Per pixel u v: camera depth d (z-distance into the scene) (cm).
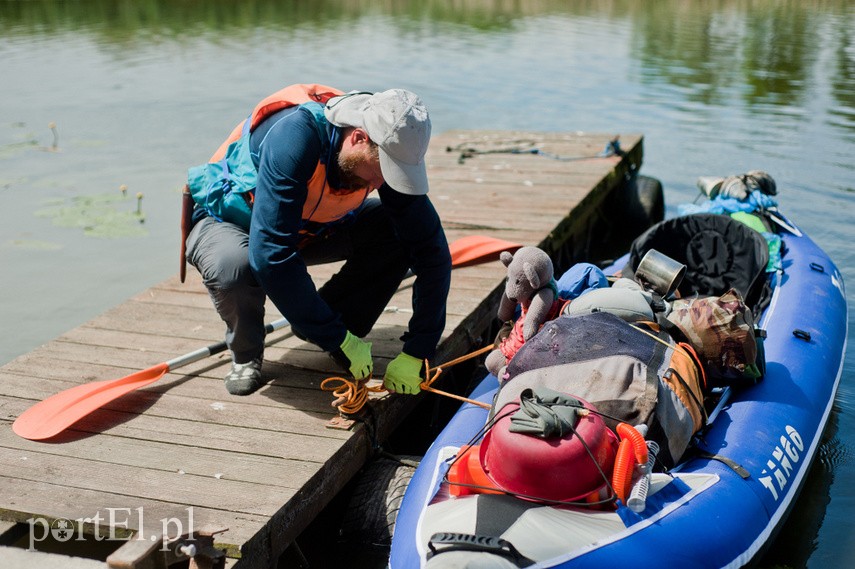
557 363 289
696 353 323
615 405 275
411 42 1588
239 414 332
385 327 409
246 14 2067
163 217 706
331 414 331
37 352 384
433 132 949
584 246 681
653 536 251
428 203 313
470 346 431
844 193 717
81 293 566
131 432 319
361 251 345
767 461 302
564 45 1518
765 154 839
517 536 238
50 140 925
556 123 985
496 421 262
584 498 253
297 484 288
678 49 1441
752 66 1273
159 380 359
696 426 295
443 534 237
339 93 318
